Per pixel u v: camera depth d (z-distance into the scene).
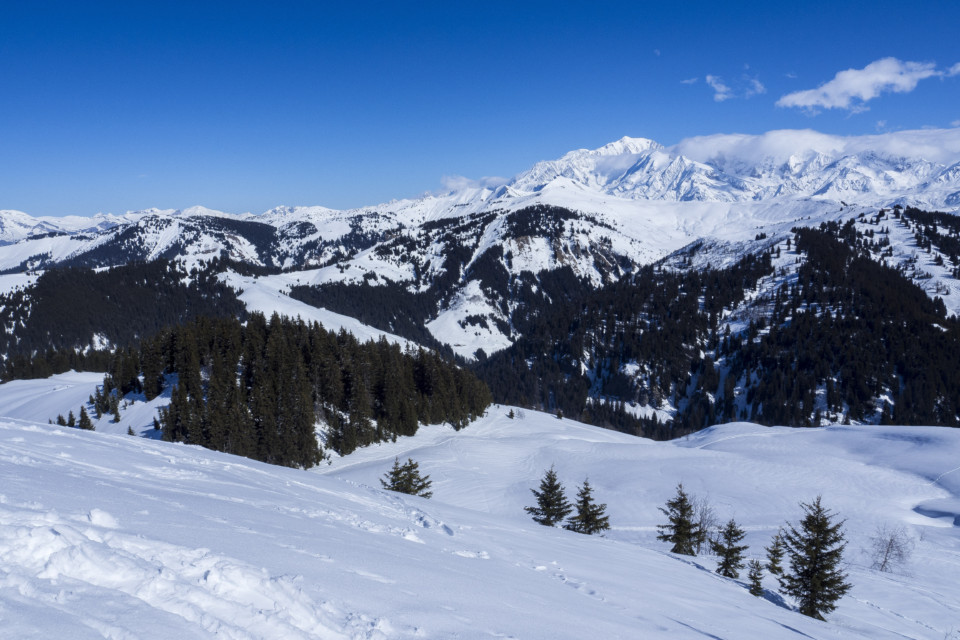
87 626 4.66
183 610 5.46
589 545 23.47
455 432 90.50
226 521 10.26
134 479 13.95
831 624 22.17
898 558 44.12
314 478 23.98
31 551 5.82
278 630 5.66
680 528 40.97
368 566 9.19
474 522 21.00
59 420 74.81
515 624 8.05
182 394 69.94
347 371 84.00
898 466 75.00
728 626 13.31
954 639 25.47
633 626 10.29
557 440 86.25
